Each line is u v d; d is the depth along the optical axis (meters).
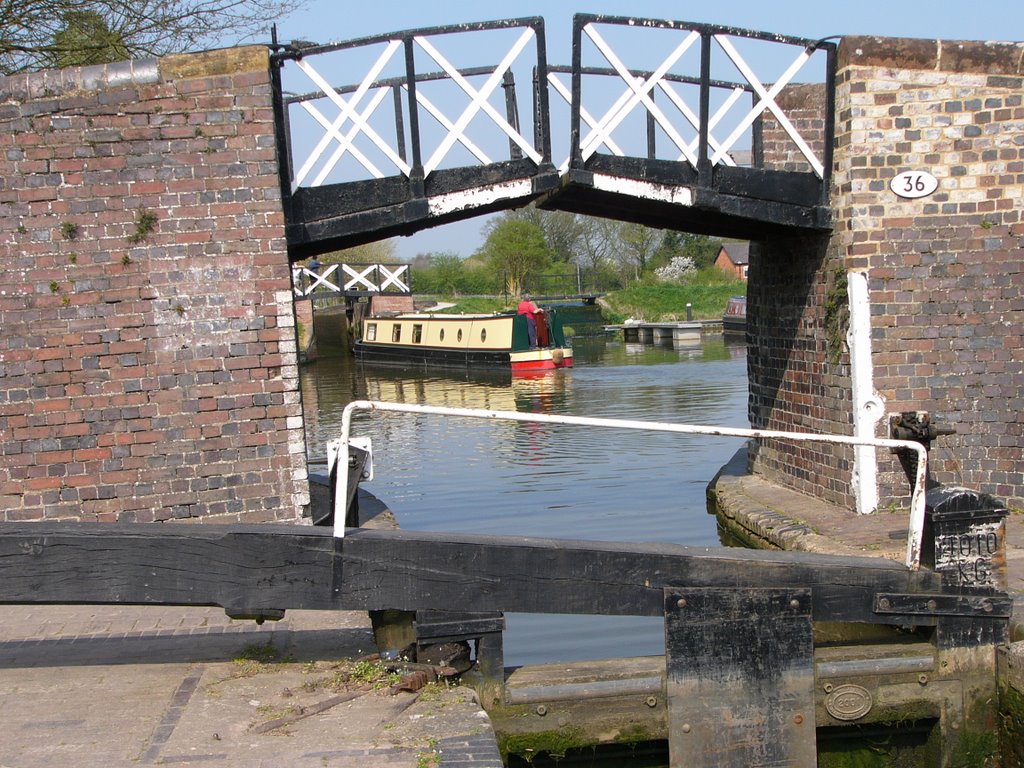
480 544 5.91
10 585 5.71
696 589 6.02
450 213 9.62
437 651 5.98
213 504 8.42
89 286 8.21
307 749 4.93
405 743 4.98
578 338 49.59
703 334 48.22
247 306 8.40
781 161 11.50
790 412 11.34
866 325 9.56
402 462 16.52
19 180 8.09
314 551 5.83
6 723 5.27
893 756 6.57
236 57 8.27
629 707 6.09
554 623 8.84
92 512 8.29
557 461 16.16
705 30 9.60
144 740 5.04
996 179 9.51
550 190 9.76
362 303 43.94
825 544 8.76
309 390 30.41
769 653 6.07
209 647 6.46
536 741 6.06
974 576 6.25
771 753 6.07
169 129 8.24
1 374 8.16
